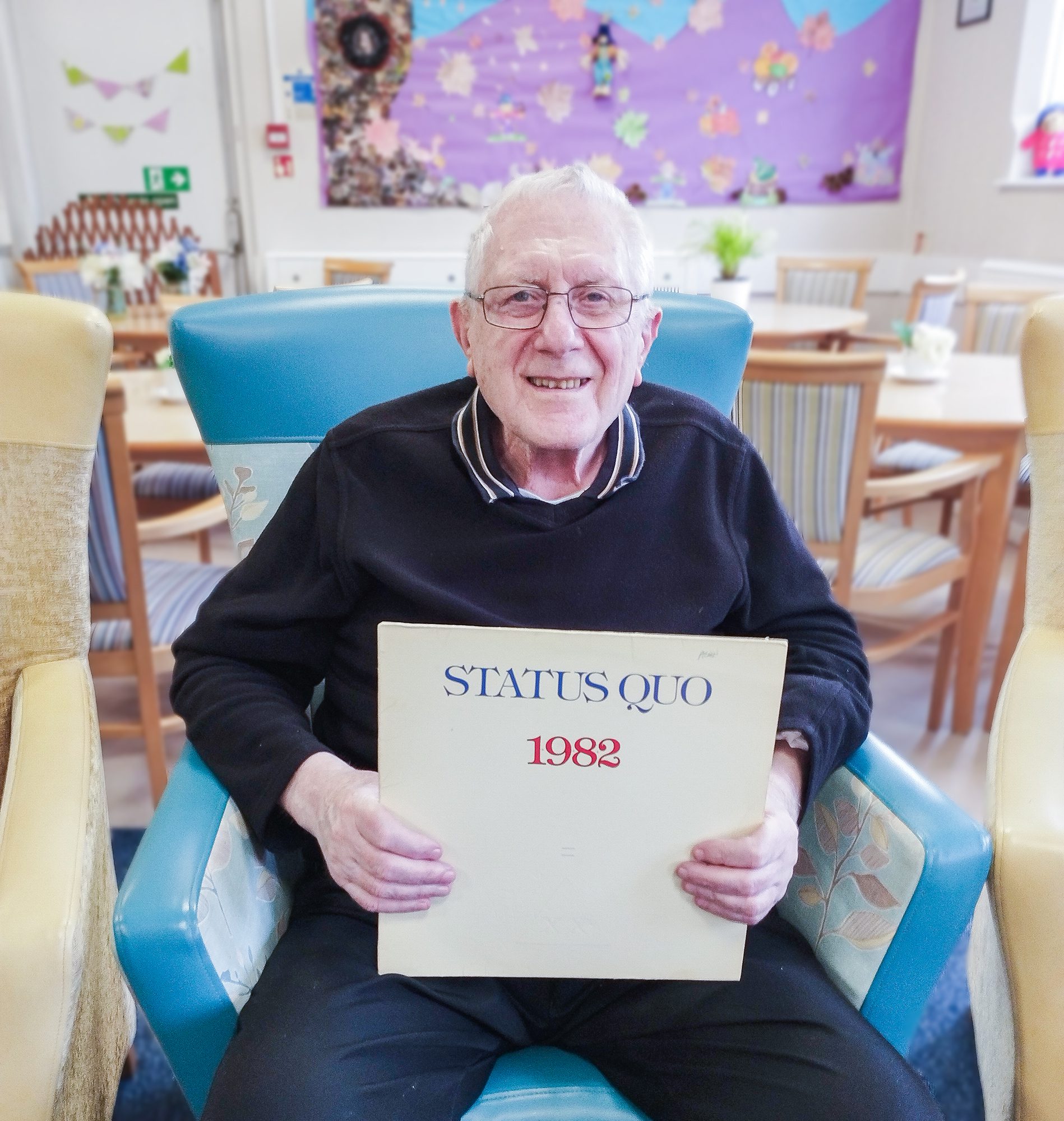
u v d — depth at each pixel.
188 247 3.64
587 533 0.94
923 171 4.49
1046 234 3.75
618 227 0.91
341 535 0.95
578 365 0.89
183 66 4.28
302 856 1.01
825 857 0.92
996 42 3.93
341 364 1.14
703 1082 0.81
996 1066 0.91
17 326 0.98
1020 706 0.98
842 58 4.34
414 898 0.78
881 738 2.23
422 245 4.55
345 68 4.24
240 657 0.97
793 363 1.73
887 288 4.70
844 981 0.88
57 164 4.38
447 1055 0.82
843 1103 0.75
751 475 1.02
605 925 0.80
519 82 4.31
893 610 2.85
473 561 0.94
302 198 4.44
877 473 2.83
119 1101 1.28
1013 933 0.83
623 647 0.72
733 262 3.31
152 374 2.61
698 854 0.77
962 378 2.48
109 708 2.33
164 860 0.78
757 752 0.75
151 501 2.45
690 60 4.31
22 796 0.86
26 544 0.99
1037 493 1.11
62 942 0.74
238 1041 0.76
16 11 4.14
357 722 0.98
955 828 0.82
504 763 0.75
